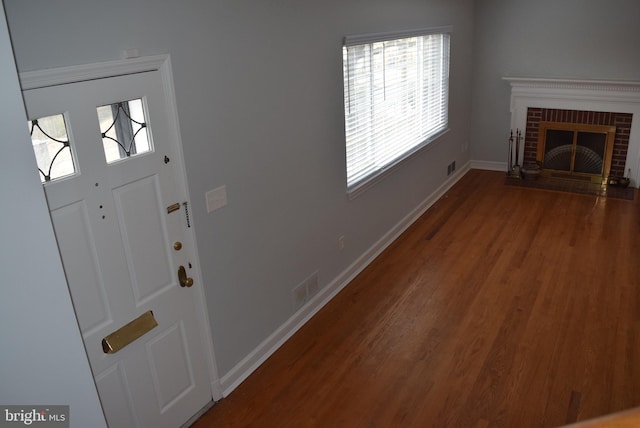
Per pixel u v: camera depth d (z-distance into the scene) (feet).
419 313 13.03
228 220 9.98
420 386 10.47
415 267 15.40
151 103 8.01
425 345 11.76
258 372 11.12
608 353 11.12
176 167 8.63
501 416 9.57
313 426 9.60
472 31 22.03
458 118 22.04
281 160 11.21
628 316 12.39
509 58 22.07
